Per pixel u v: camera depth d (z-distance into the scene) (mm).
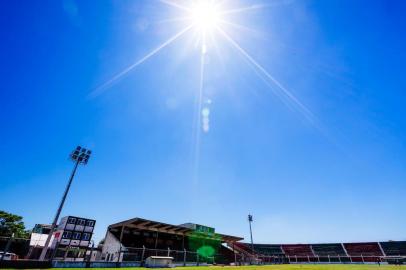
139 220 27812
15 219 35312
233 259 41781
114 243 29547
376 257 42531
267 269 18641
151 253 31719
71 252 32906
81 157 22250
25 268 13727
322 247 51062
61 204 19234
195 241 42031
